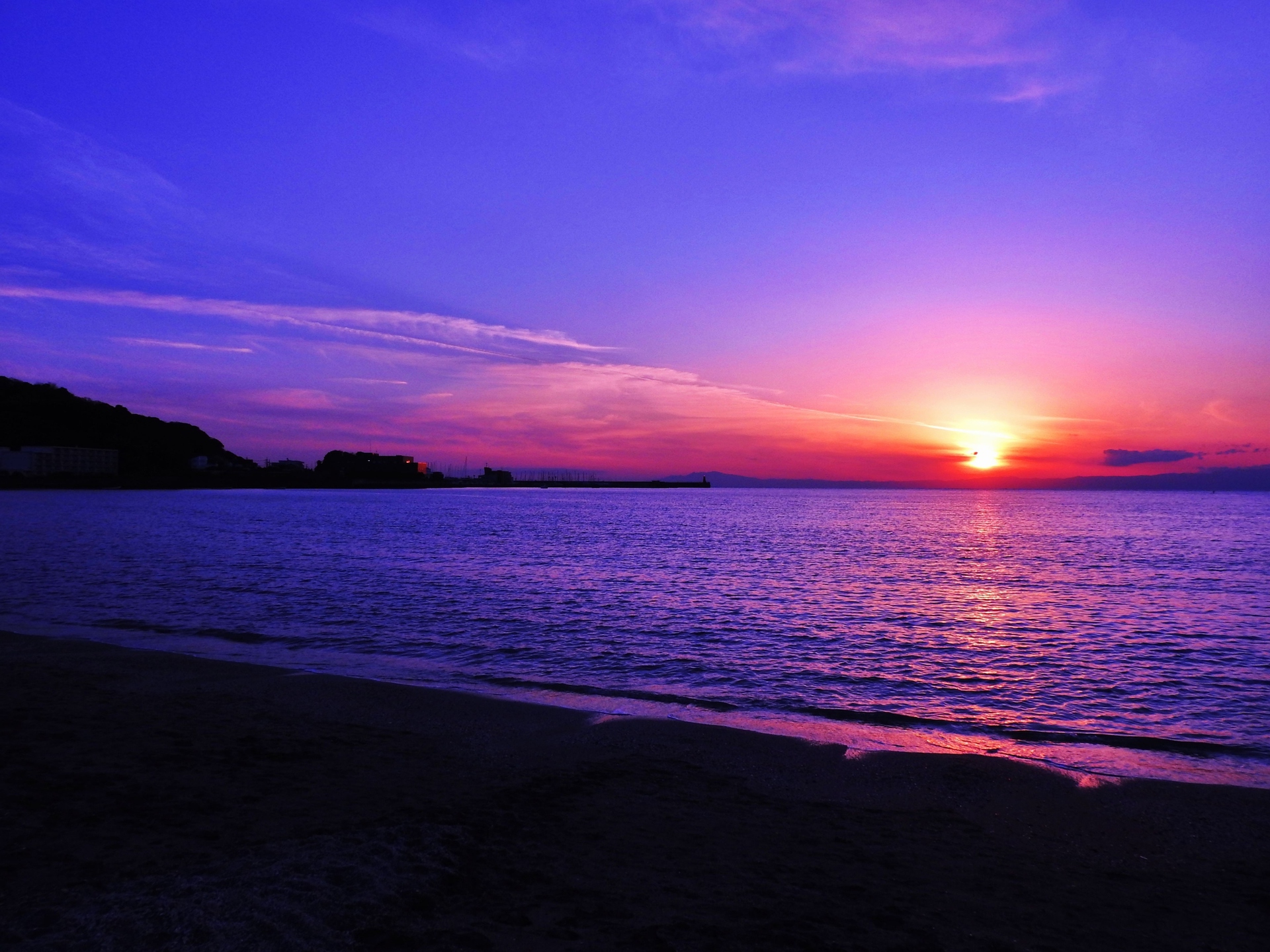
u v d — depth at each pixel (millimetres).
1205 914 6555
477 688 16031
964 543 65938
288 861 6559
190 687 14133
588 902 6168
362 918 5602
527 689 16109
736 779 10094
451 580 35344
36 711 11859
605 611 27484
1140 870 7531
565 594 31516
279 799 8398
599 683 17234
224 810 7953
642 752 11203
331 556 46281
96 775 8898
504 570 40281
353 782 9180
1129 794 9766
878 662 20094
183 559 42688
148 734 10852
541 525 87750
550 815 8344
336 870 6406
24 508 119812
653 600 30328
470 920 5719
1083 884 7137
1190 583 38688
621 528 83625
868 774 10445
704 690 16844
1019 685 17828
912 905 6488
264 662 18078
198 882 6059
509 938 5457
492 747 11180
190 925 5336
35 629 21250
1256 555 54938
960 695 16828
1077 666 19797
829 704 15844
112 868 6340
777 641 22547
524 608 27844
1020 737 13453
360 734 11531
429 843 7199
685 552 53156
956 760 11078
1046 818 8945
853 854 7664
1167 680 18375
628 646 21484
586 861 7078
